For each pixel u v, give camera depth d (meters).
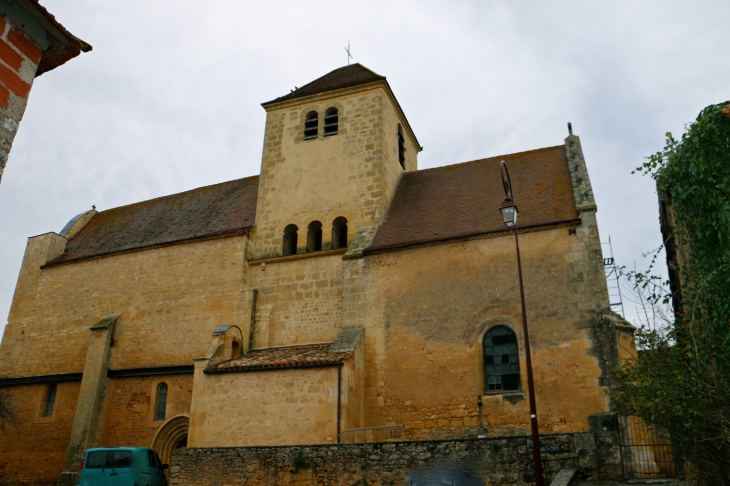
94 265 27.97
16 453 25.31
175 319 24.84
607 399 17.36
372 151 25.34
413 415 19.28
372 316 21.06
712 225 13.30
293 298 23.33
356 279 21.81
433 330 20.08
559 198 21.53
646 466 13.84
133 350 25.11
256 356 21.50
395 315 20.75
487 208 22.53
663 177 14.88
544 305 19.12
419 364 19.81
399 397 19.66
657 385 12.04
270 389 19.06
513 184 23.66
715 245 13.31
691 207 14.11
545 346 18.66
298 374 18.91
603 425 13.65
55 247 30.09
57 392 25.80
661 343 12.83
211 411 19.53
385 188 25.20
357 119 26.28
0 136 9.31
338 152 25.91
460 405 18.88
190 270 25.45
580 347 18.25
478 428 18.31
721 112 12.93
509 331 19.36
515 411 18.25
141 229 29.45
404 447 14.45
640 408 12.81
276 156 26.95
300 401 18.53
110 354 25.23
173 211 30.06
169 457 22.67
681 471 13.30
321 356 19.22
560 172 23.20
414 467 14.18
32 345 27.61
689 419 11.61
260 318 23.36
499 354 19.25
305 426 18.17
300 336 22.56
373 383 20.12
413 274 21.08
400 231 22.89
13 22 9.87
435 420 18.98
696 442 11.61
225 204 28.67
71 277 28.23
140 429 23.50
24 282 29.42
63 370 26.23
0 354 28.12
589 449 13.25
